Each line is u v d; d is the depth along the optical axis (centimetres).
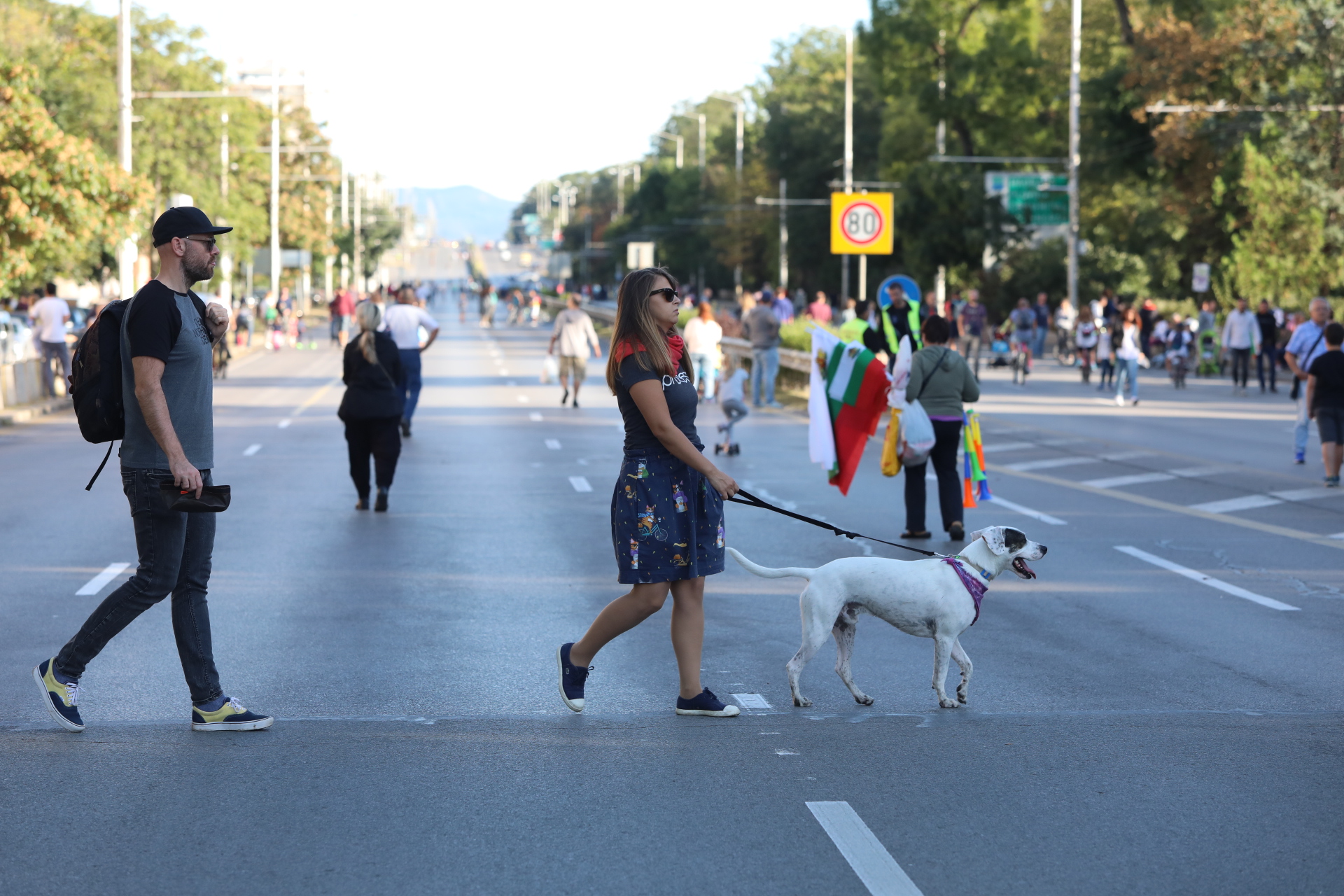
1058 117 7519
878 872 479
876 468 1895
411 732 655
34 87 2991
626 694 741
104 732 650
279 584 1075
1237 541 1287
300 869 481
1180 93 5247
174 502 611
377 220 13700
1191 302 6625
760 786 571
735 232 10612
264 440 2214
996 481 1747
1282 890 466
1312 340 1867
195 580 649
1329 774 591
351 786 570
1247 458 1967
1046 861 489
